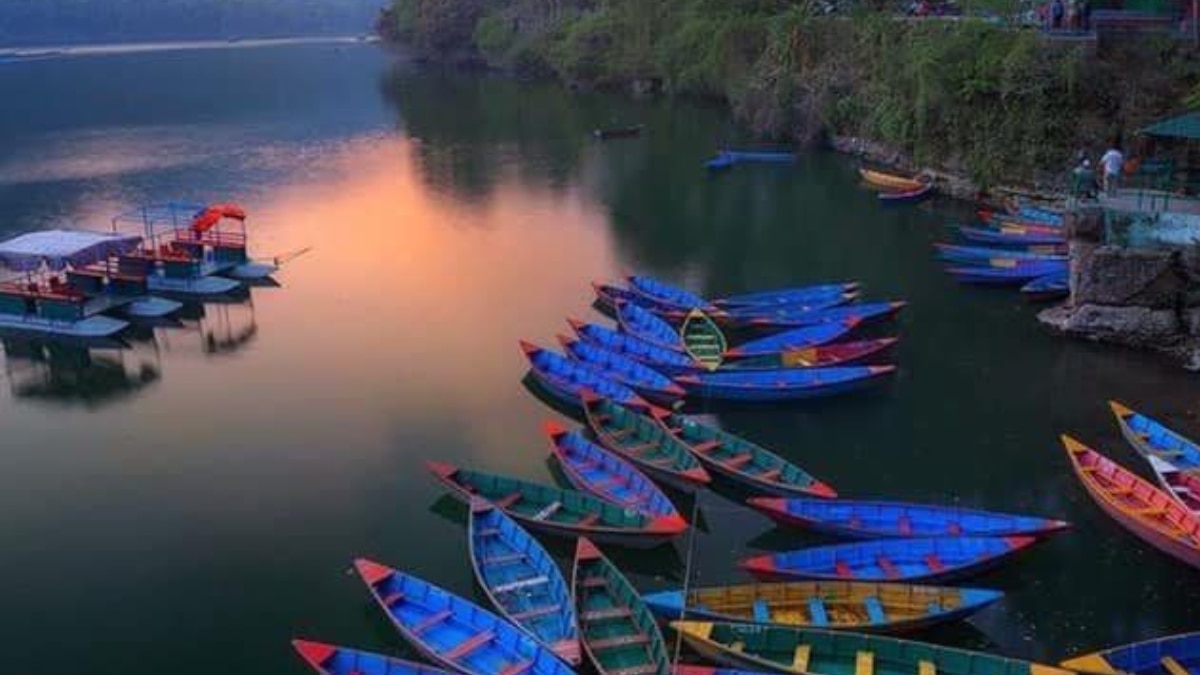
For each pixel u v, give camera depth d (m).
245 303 49.44
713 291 49.22
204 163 84.00
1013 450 32.94
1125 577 26.34
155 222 63.50
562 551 27.84
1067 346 40.56
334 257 56.75
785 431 34.53
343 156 87.00
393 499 31.31
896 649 21.88
